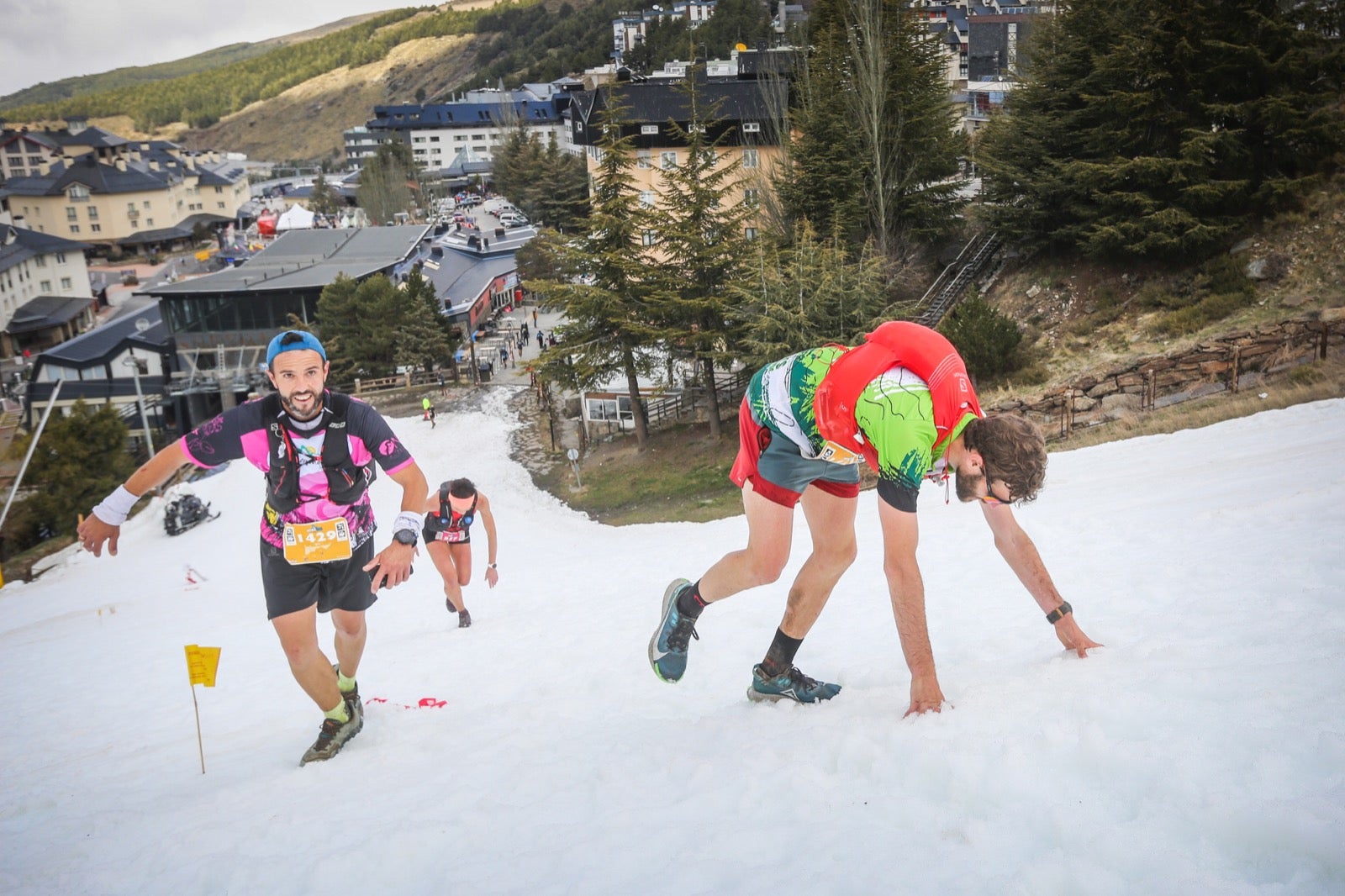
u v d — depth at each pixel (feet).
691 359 112.27
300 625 16.08
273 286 202.59
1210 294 92.48
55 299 361.92
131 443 169.89
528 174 384.68
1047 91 107.14
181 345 203.10
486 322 253.03
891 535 10.55
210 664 17.74
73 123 577.84
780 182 126.72
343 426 15.20
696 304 104.12
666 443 116.67
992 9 363.76
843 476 12.08
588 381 115.85
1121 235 97.09
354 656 17.58
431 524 33.42
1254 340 69.36
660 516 91.91
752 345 93.45
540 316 260.62
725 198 179.83
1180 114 96.53
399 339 179.22
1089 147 103.09
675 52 481.05
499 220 390.83
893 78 117.80
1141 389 72.18
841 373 10.85
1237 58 94.38
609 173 111.45
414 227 294.87
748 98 185.47
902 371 10.53
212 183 556.51
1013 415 10.15
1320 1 95.71
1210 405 63.77
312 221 415.64
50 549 102.47
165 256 504.43
